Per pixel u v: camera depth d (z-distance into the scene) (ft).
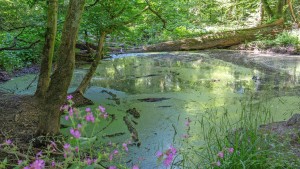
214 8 59.88
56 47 23.50
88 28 17.57
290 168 8.79
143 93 20.79
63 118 15.17
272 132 11.74
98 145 11.94
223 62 33.86
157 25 23.44
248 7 64.49
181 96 19.84
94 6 17.71
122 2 17.78
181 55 40.45
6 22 18.51
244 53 40.75
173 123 14.82
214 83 23.68
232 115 15.62
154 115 16.06
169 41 45.70
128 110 16.72
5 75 25.70
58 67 11.84
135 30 23.57
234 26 57.57
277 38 42.63
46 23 17.60
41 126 11.91
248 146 9.71
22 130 13.09
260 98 18.75
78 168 5.94
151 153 11.60
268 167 8.80
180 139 12.84
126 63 34.45
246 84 22.97
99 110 6.45
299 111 15.67
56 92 11.83
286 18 53.26
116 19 17.76
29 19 17.99
